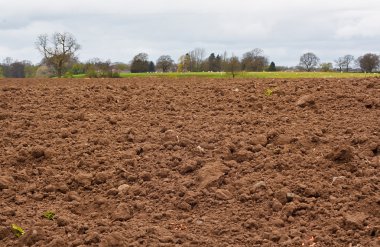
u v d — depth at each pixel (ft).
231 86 35.40
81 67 135.03
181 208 18.21
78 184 20.43
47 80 54.44
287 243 15.25
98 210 18.65
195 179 20.02
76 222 17.42
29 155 22.91
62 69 136.26
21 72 141.69
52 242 15.66
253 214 17.39
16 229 16.75
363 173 19.29
